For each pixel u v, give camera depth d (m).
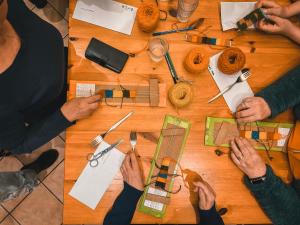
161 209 1.22
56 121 1.17
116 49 1.26
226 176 1.26
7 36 0.88
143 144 1.24
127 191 1.18
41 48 1.00
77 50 1.26
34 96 1.05
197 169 1.25
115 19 1.29
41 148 2.02
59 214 2.00
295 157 1.26
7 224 1.96
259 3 1.34
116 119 1.24
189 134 1.26
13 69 0.92
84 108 1.17
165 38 1.30
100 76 1.26
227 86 1.29
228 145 1.27
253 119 1.25
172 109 1.26
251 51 1.33
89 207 1.19
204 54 1.23
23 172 1.85
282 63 1.34
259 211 1.26
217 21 1.34
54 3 2.11
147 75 1.27
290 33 1.31
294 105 1.30
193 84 1.28
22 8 1.00
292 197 1.25
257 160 1.22
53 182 2.02
